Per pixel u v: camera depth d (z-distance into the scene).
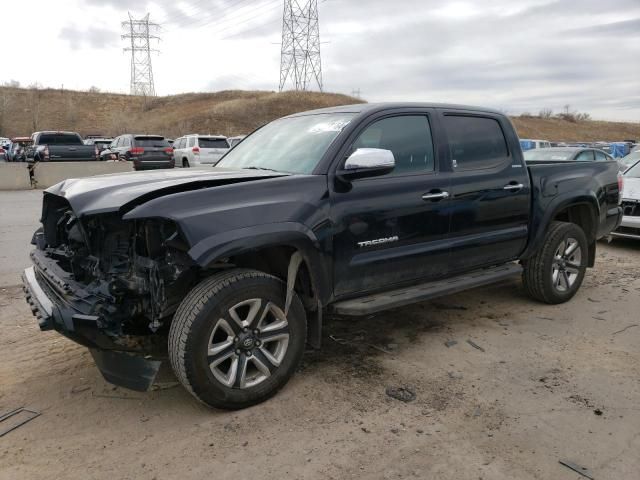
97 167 19.16
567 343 4.32
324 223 3.49
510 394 3.46
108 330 3.02
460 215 4.28
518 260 5.29
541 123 75.44
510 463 2.73
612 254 7.97
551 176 5.08
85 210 3.09
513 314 5.04
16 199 14.21
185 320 3.03
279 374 3.39
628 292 5.81
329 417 3.20
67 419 3.21
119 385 3.14
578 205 5.54
